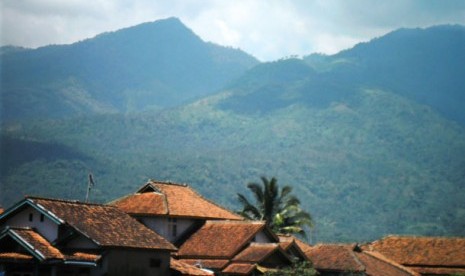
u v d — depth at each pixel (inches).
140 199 3794.3
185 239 3673.7
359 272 3860.7
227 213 3905.0
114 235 2839.6
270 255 3467.0
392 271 4131.4
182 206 3767.2
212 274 3117.6
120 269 2797.7
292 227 4874.5
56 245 2738.7
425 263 4729.3
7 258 2573.8
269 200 4916.3
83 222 2827.3
